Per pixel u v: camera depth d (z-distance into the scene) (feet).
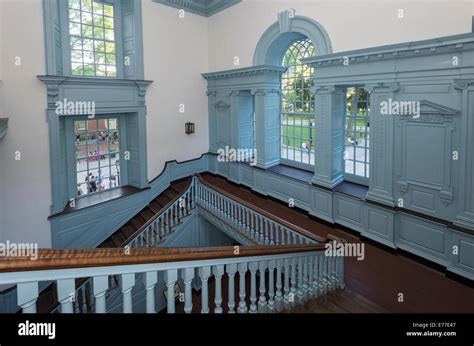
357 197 22.08
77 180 28.30
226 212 24.58
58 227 24.54
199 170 36.29
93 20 27.91
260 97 29.48
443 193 17.80
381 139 20.39
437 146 17.89
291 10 24.89
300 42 27.73
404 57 18.42
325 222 24.30
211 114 35.83
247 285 16.17
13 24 21.08
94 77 26.68
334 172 24.40
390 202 20.21
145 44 29.81
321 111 23.99
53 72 23.06
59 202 24.53
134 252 5.66
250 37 29.32
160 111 31.83
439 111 17.42
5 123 19.99
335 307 12.91
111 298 15.98
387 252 20.48
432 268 18.52
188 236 27.48
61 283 4.83
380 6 19.45
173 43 32.09
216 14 33.14
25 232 22.90
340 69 22.06
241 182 32.86
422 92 18.03
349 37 21.31
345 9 21.38
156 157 32.07
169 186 33.37
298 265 12.59
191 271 6.84
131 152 31.35
